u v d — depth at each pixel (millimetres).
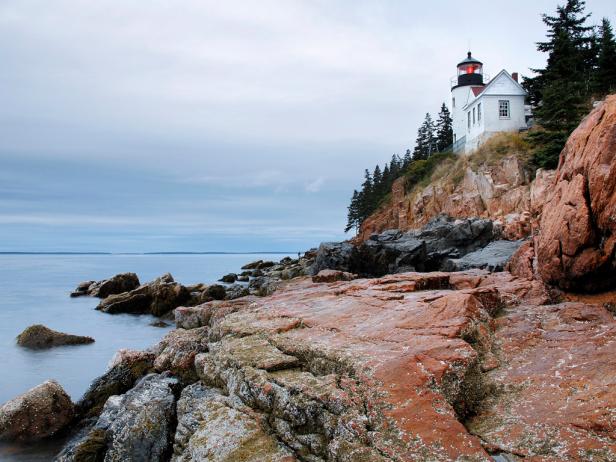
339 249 36000
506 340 10258
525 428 7336
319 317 13094
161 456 10453
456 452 6887
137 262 191625
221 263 176625
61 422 13703
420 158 86875
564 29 56250
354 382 8688
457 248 39344
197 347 14164
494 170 49844
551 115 43344
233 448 8430
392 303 13086
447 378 8414
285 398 8789
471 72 69625
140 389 12992
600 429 6801
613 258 11109
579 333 9898
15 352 24141
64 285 67312
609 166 11016
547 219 13695
